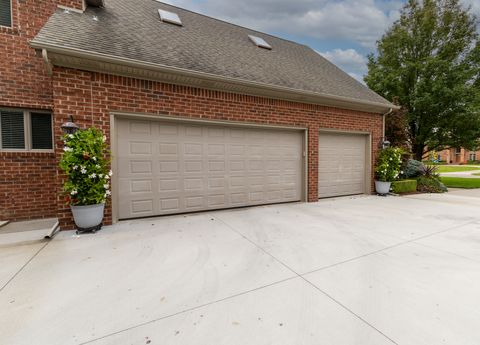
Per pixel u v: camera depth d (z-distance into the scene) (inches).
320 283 106.6
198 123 226.2
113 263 125.0
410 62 536.7
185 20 317.1
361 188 341.1
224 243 154.2
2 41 199.3
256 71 257.8
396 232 177.9
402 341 73.4
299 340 73.7
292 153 281.7
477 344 72.3
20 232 173.2
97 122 183.8
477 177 676.7
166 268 120.0
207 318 83.4
